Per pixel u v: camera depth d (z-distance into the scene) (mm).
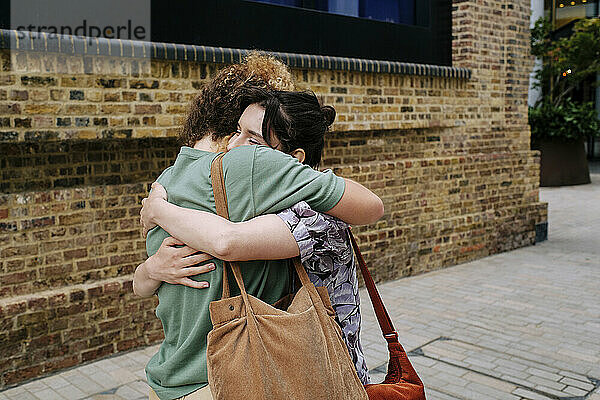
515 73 7816
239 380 1347
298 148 1628
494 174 7602
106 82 4039
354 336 1633
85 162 4203
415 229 6582
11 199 3832
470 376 4039
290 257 1486
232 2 4980
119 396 3697
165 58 4254
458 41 7176
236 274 1450
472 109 7266
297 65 5211
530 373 4082
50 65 3785
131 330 4367
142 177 4512
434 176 6789
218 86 1684
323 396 1369
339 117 5680
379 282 6262
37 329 3908
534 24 16328
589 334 4828
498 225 7680
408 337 4754
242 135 1621
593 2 19297
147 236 1656
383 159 6367
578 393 3785
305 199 1516
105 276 4293
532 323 5090
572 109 15039
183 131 1783
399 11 6574
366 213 1568
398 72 6137
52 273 4043
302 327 1399
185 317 1531
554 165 15133
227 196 1506
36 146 3975
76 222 4125
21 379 3867
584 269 6926
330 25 5820
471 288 6133
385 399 1614
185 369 1518
